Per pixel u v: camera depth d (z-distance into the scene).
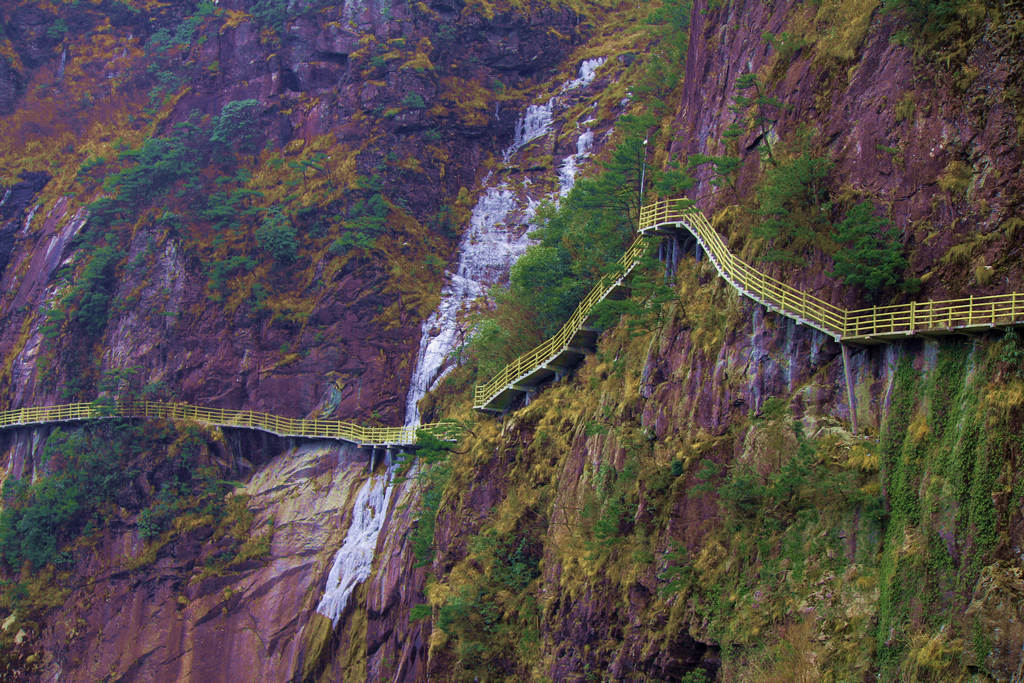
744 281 61.03
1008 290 48.53
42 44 174.38
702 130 75.25
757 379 58.31
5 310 149.12
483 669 75.12
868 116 58.16
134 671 112.94
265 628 110.75
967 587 44.84
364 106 142.38
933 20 55.97
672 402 64.38
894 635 46.66
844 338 53.62
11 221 156.75
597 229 88.25
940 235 52.31
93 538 119.31
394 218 134.38
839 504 50.94
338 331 125.94
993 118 51.84
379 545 108.06
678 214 70.81
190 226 138.62
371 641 103.56
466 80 150.25
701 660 55.44
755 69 70.75
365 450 117.12
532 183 140.25
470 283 131.75
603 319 74.75
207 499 118.94
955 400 48.16
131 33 174.88
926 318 50.06
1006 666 42.59
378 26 149.50
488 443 87.81
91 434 124.50
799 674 48.81
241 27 154.25
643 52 146.12
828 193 58.97
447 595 81.50
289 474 119.38
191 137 146.25
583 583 66.25
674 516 59.41
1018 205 49.75
